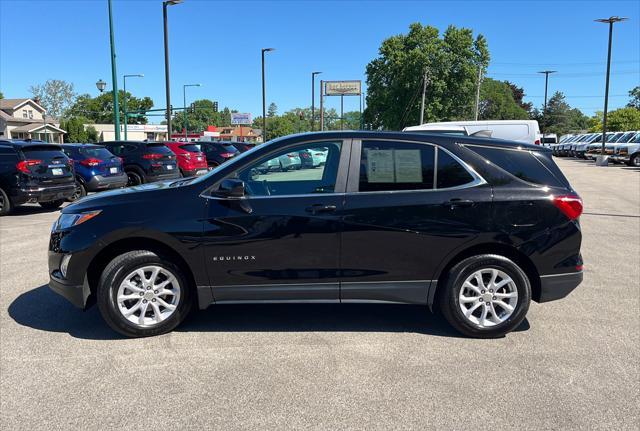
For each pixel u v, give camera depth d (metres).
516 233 4.04
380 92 56.34
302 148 4.19
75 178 11.77
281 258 4.05
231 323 4.55
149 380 3.46
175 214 4.03
